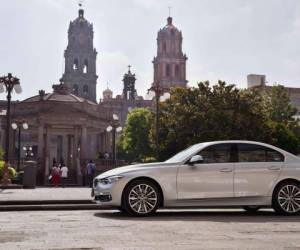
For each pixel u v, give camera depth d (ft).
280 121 201.36
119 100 401.49
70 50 385.91
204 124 149.79
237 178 37.01
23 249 21.99
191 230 28.53
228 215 37.55
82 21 390.83
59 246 22.84
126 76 407.23
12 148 160.76
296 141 176.04
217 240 24.73
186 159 37.11
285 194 37.47
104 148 173.27
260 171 37.37
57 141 289.53
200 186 36.58
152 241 24.36
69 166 161.89
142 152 252.42
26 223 31.99
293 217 36.14
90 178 116.16
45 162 140.56
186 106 155.22
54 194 61.82
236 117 150.82
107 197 36.37
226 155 37.55
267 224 31.58
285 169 37.78
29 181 89.86
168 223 31.96
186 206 36.47
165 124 159.63
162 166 36.70
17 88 92.84
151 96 112.57
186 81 396.98
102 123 169.07
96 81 390.21
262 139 153.07
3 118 163.63
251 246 22.86
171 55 395.75
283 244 23.53
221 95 155.12
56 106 153.38
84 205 45.50
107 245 23.15
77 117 154.71
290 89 271.90
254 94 158.61
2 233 27.20
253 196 37.11
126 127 259.19
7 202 47.14
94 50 390.63
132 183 36.17
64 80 383.24
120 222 32.50
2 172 93.04
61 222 32.53
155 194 36.27
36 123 154.71
